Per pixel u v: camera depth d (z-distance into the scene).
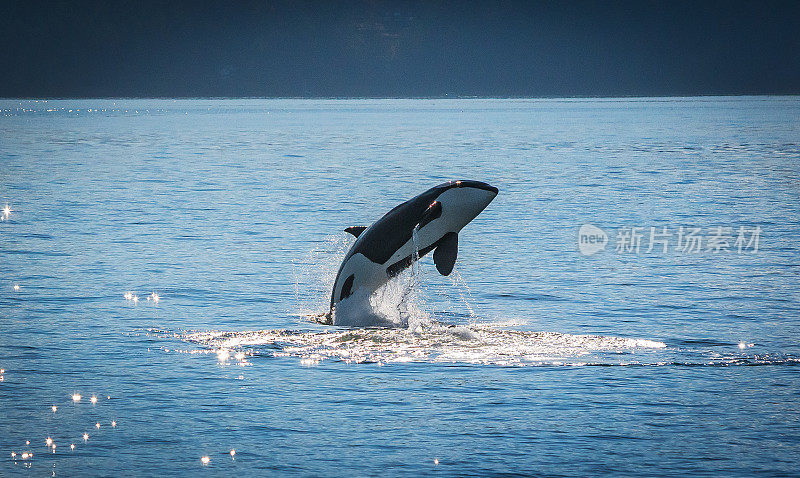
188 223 122.94
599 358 56.06
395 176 197.00
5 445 42.06
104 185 176.38
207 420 45.38
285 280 83.44
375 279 64.50
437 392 49.59
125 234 112.31
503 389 50.09
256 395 49.12
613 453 41.34
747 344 59.75
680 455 41.09
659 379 51.81
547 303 73.75
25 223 121.31
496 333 62.53
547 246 104.56
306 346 59.03
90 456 40.94
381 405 47.56
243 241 107.69
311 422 45.16
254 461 40.56
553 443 42.53
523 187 173.12
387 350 57.94
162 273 86.06
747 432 43.69
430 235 61.75
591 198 154.50
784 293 77.38
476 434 43.59
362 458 40.91
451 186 61.56
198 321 66.69
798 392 49.44
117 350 58.06
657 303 73.56
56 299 74.00
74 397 48.66
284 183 181.25
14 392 49.38
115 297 75.00
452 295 77.00
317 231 116.44
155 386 50.62
